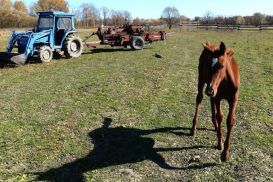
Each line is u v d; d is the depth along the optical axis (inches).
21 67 706.2
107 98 451.5
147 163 275.3
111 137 325.4
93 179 250.7
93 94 473.1
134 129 343.6
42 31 767.7
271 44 1111.0
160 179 251.3
